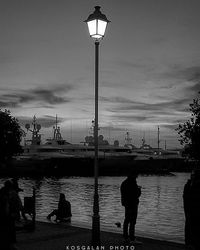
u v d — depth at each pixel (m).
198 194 9.62
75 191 59.34
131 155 117.81
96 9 11.39
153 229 25.20
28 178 92.94
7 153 36.88
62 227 14.12
